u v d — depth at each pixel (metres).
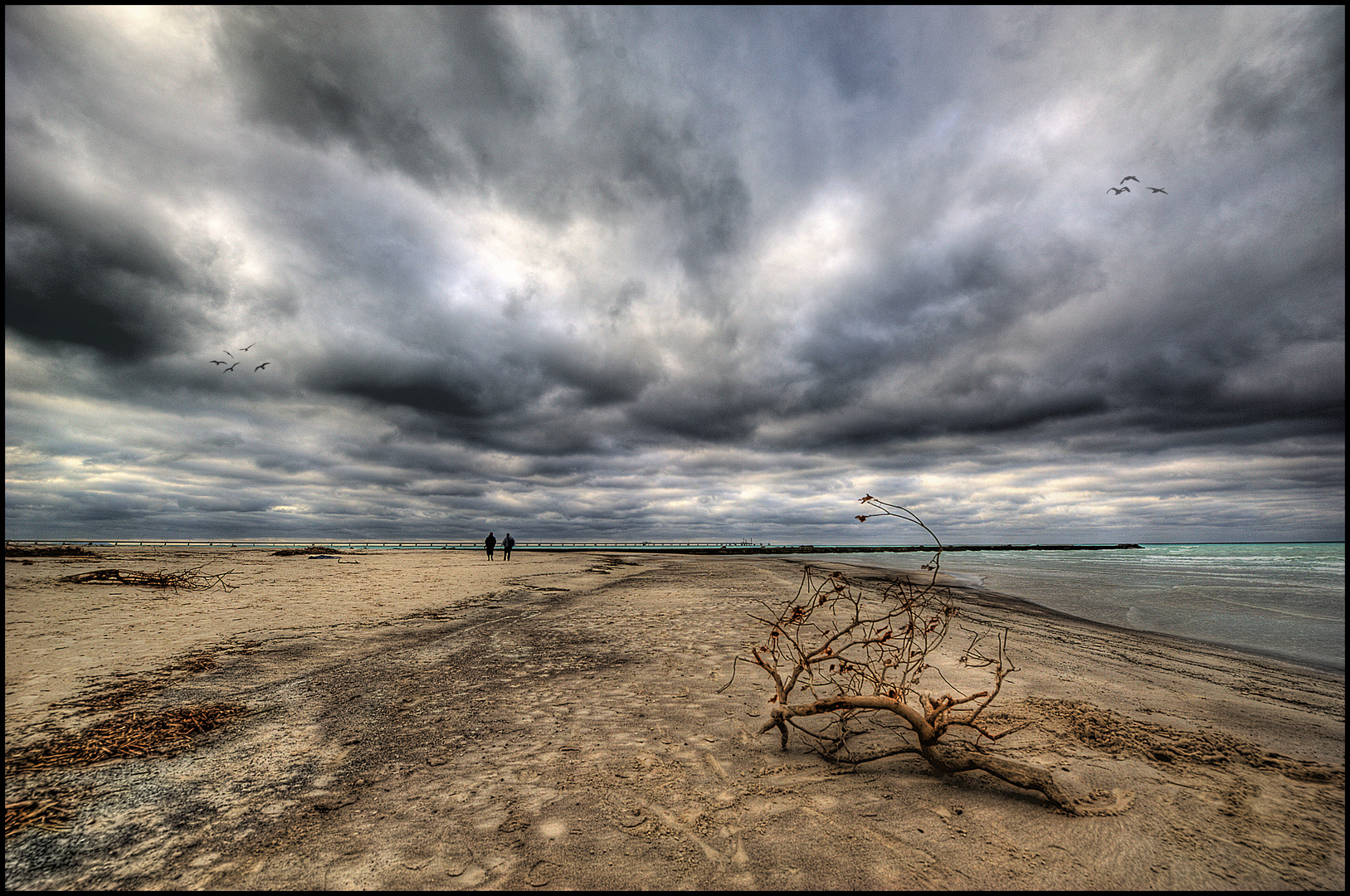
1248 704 5.21
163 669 6.10
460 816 3.07
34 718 4.50
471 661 6.84
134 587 12.84
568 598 13.55
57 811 3.06
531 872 2.57
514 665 6.67
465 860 2.65
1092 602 14.45
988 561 38.88
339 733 4.37
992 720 4.54
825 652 4.43
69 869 2.54
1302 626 10.75
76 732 4.23
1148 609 13.17
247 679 5.88
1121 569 28.39
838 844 2.79
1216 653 8.17
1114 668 6.75
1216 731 4.36
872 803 3.20
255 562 22.83
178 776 3.56
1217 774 3.53
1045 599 15.12
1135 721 4.55
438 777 3.59
